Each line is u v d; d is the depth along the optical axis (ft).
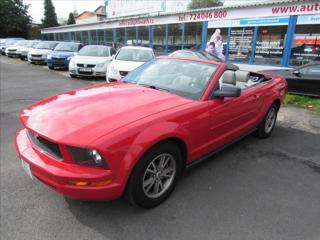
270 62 46.85
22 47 72.49
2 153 13.30
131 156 7.79
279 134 17.30
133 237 7.95
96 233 8.08
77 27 125.49
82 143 7.38
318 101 26.61
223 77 11.25
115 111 8.76
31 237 7.89
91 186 7.46
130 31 84.48
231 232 8.24
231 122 12.12
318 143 15.83
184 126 9.34
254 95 13.62
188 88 11.10
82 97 10.06
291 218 8.95
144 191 8.70
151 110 9.03
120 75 29.94
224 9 52.11
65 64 48.24
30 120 8.83
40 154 8.28
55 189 7.79
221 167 12.35
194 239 7.93
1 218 8.63
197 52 36.94
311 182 11.30
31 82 35.70
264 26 46.60
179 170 9.89
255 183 11.07
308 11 40.60
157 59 13.88
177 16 63.82
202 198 9.91
